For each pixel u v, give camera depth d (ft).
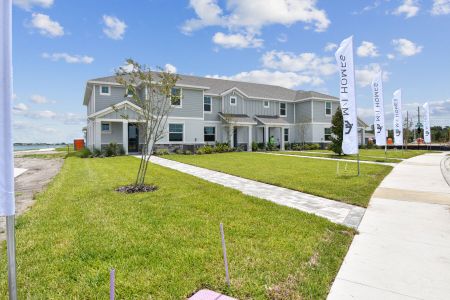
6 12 7.53
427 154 86.84
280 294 10.01
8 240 7.70
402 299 9.75
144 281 10.73
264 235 15.72
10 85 7.63
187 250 13.56
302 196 26.25
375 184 31.71
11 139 7.66
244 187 30.55
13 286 7.82
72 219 18.28
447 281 10.92
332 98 113.60
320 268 11.95
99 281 10.81
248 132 99.86
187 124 84.53
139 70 30.66
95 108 75.97
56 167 51.65
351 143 38.47
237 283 10.65
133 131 83.82
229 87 104.68
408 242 14.97
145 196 24.85
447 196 26.00
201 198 24.30
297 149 105.70
